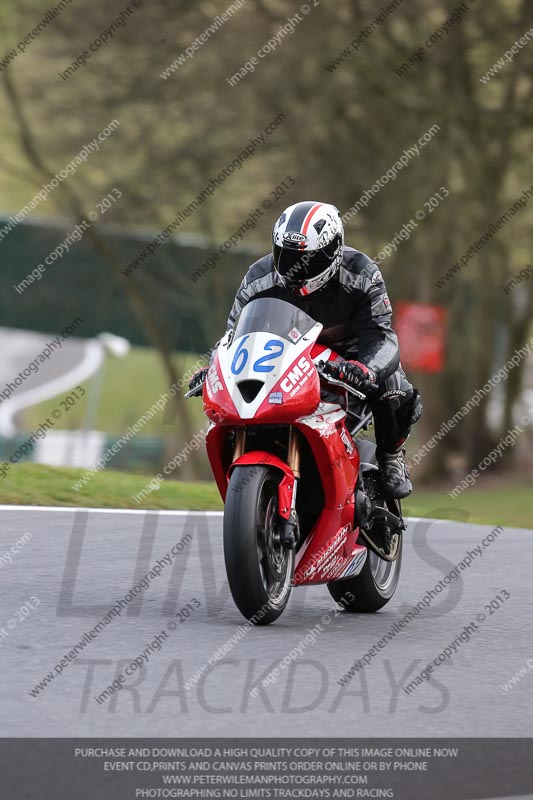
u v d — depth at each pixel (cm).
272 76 7600
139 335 10594
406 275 7938
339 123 7806
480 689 1742
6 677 1702
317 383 2075
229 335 2186
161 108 7862
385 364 2192
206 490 4147
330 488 2092
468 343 8594
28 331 10106
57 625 2041
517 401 9494
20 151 8738
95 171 8281
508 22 7494
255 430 2152
